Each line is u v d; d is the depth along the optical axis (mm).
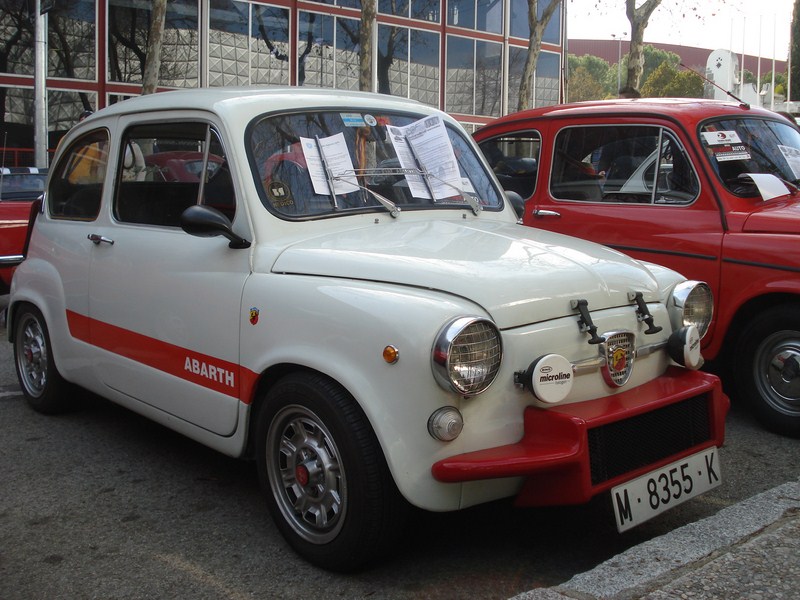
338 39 21031
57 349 4914
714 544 3100
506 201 4531
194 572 3283
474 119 24078
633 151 5734
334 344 3061
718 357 5309
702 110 5629
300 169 3777
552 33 25828
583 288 3225
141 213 4277
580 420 2885
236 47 19422
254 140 3727
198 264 3742
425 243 3467
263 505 3947
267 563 3352
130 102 4559
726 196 5207
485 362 2859
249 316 3426
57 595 3115
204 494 4078
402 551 3424
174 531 3662
